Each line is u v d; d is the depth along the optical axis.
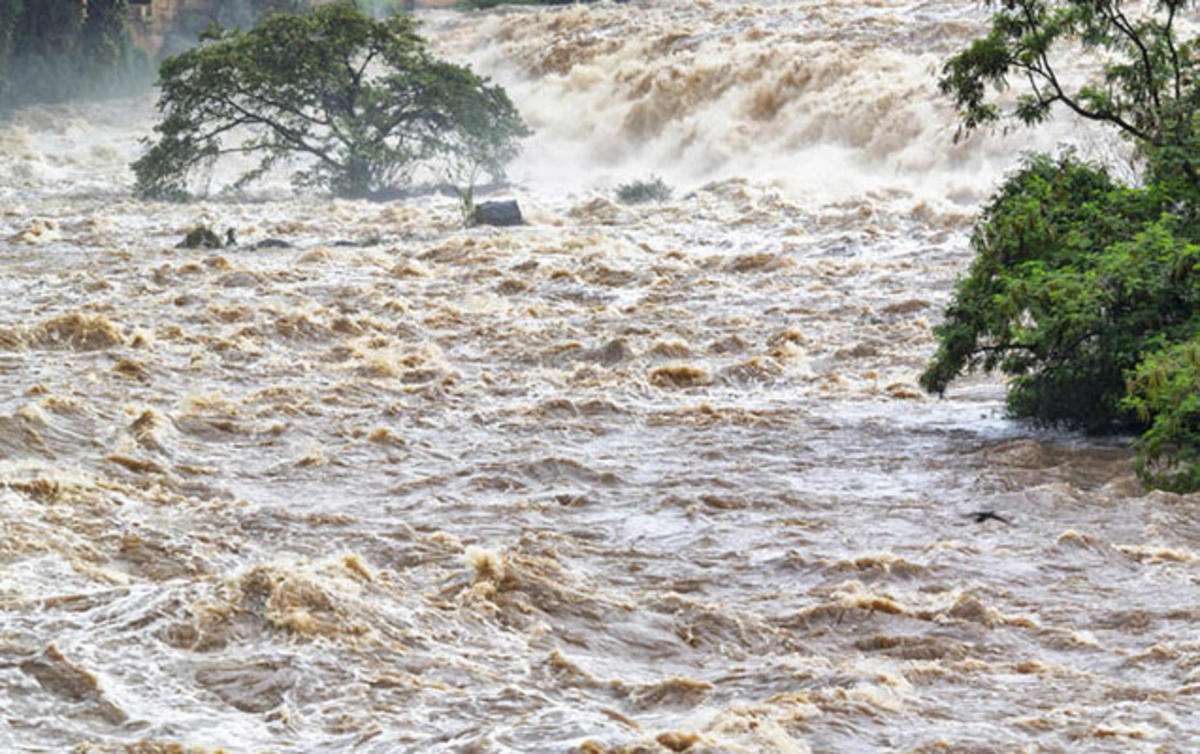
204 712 13.46
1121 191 30.44
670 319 43.84
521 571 18.22
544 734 12.78
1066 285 27.91
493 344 40.41
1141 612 18.20
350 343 39.59
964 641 17.03
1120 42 33.31
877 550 21.36
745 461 27.50
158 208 78.06
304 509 23.59
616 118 103.06
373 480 25.77
